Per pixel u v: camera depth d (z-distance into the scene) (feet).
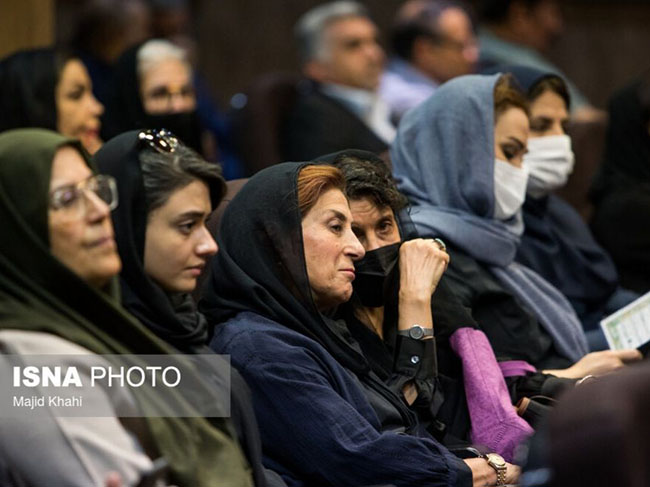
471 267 30.12
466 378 27.55
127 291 22.34
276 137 44.19
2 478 19.40
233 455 21.49
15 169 20.33
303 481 23.72
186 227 22.52
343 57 47.91
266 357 23.57
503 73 31.96
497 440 26.68
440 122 31.30
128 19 44.65
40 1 43.80
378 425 24.14
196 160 22.72
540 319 31.12
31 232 20.15
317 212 24.76
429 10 51.26
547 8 53.83
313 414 23.26
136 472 19.69
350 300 26.61
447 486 23.57
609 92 67.41
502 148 31.19
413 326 26.13
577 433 16.85
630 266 38.60
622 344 30.50
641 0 68.13
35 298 20.27
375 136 44.68
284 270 24.58
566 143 34.24
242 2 62.69
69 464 19.42
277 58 63.26
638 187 38.91
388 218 26.78
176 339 22.48
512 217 31.68
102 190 20.72
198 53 61.93
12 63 34.53
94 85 44.01
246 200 24.90
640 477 16.67
